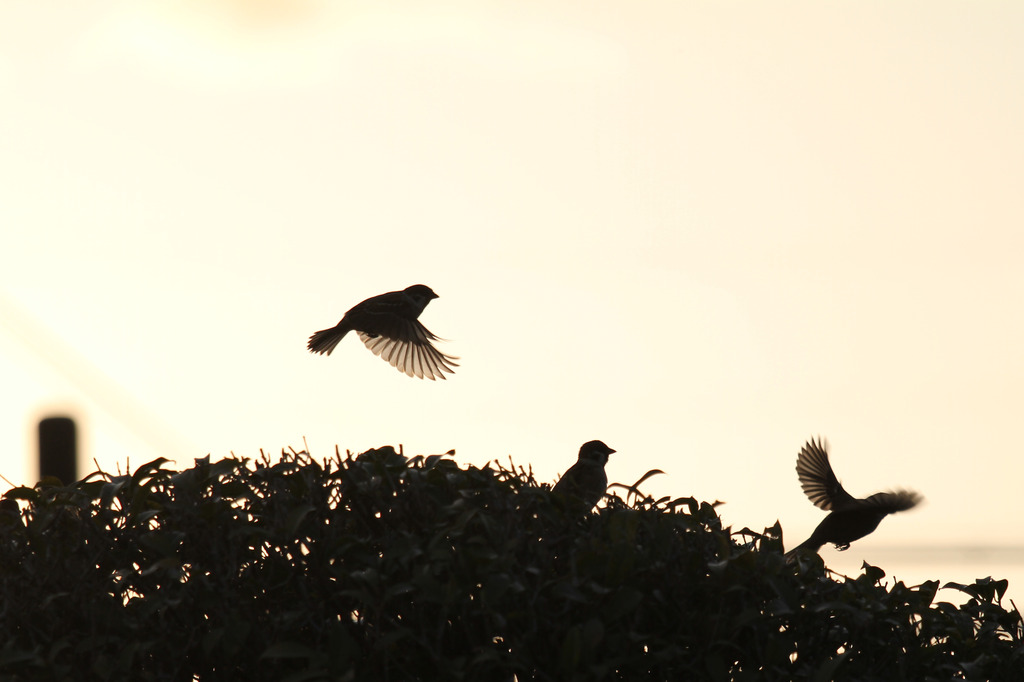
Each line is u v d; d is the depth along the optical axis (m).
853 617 7.55
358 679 7.02
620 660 6.92
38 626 7.44
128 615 7.35
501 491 7.62
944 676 7.96
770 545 8.20
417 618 7.18
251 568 7.42
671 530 7.54
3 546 7.68
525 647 6.96
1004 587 8.56
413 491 7.54
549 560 7.20
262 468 7.70
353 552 7.22
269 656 6.74
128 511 7.76
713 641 7.15
